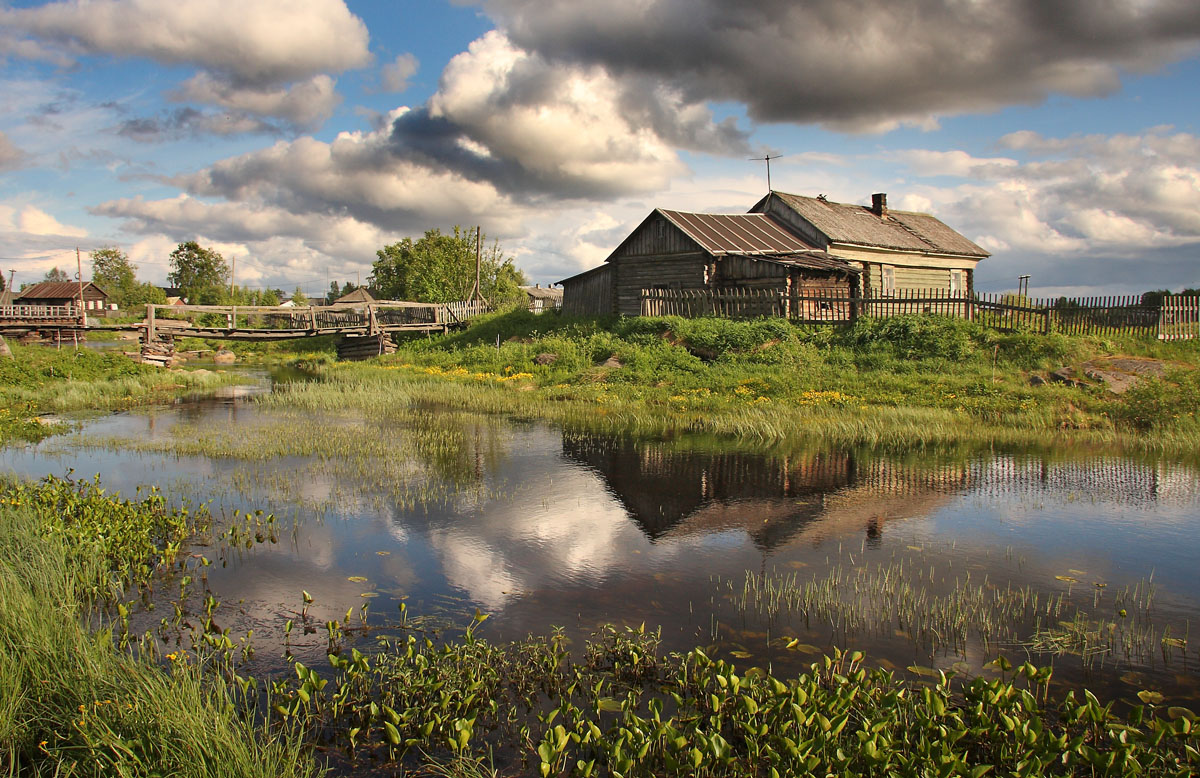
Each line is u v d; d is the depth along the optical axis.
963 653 5.57
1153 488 10.41
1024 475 11.17
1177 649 5.61
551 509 9.45
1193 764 4.09
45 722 4.40
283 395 21.83
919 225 36.12
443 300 57.00
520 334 32.91
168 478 11.15
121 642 5.56
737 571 7.28
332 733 4.67
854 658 5.02
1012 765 4.16
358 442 13.93
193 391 24.38
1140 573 7.20
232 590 6.82
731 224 29.67
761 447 13.44
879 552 7.83
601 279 31.28
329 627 5.76
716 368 21.44
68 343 39.22
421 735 4.57
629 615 6.27
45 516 8.02
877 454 12.76
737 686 4.67
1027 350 20.12
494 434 14.95
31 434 14.74
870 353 21.27
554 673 5.29
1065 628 5.96
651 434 14.87
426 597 6.67
